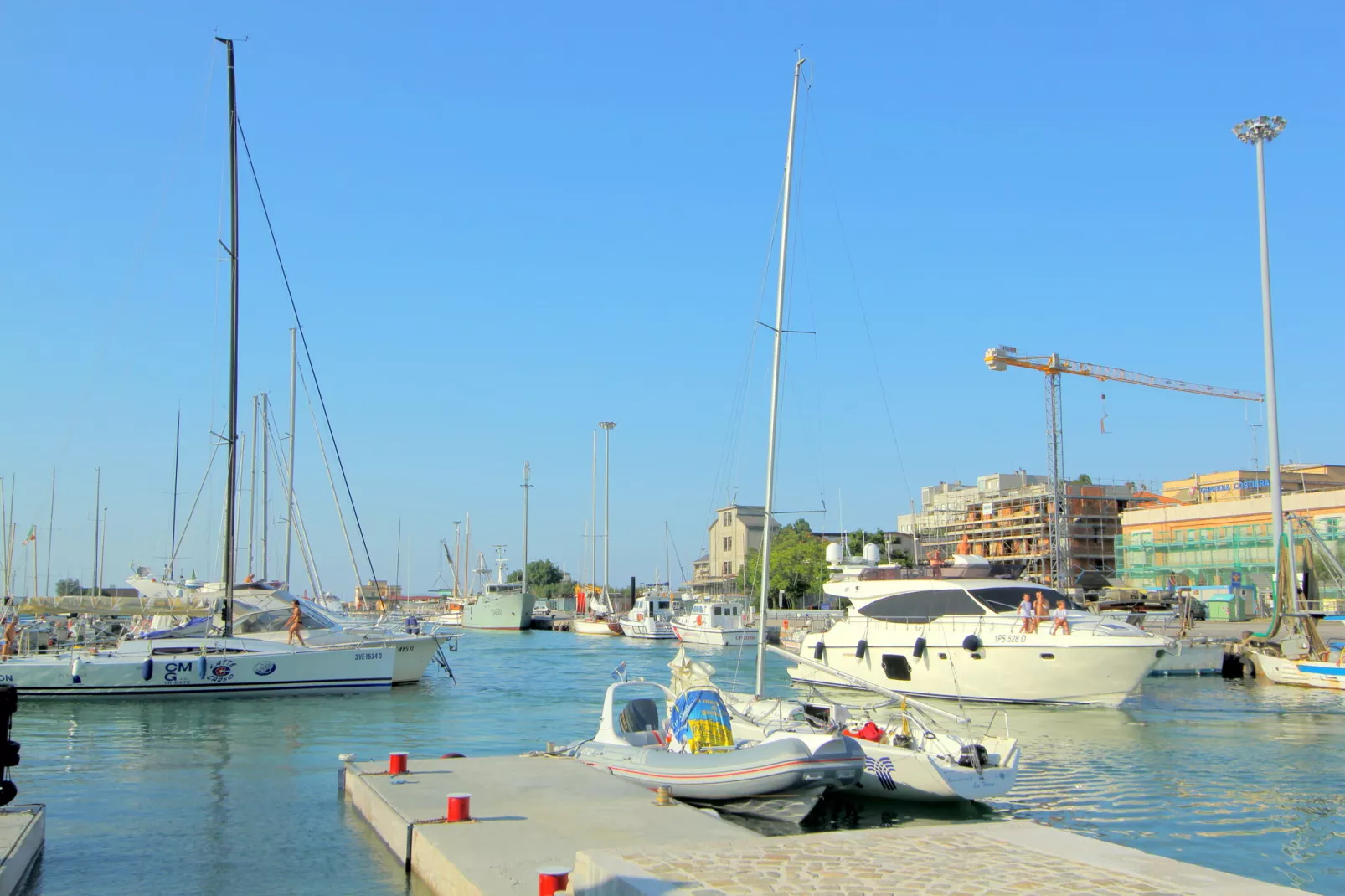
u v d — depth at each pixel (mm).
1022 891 8039
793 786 14516
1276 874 13383
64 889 11648
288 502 50156
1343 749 22688
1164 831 15523
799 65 25922
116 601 32438
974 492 144250
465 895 9844
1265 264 42500
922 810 16875
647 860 8961
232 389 34562
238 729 25609
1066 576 102938
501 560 108062
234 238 34750
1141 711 28938
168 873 12195
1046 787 18609
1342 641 46781
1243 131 43125
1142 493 122312
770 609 93562
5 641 31766
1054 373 124875
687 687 18344
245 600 35844
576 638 81500
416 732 25469
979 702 29484
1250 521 86312
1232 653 40656
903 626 31250
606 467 96188
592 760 17016
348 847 13227
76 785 18000
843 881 8312
